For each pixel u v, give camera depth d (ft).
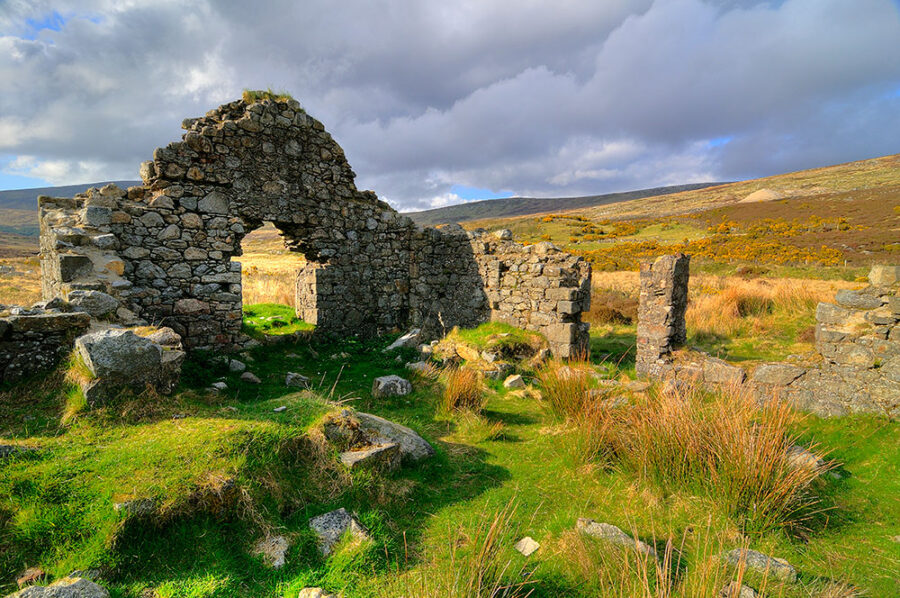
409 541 10.43
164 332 16.25
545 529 11.07
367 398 20.86
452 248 37.76
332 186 33.45
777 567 9.37
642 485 12.94
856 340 18.52
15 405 12.73
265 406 15.26
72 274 20.10
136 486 9.43
